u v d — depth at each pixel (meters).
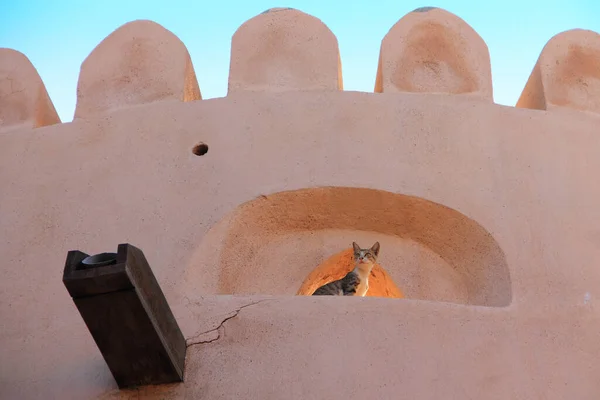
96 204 10.35
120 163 10.68
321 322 9.09
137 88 11.58
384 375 8.76
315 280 11.18
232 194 10.23
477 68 11.62
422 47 11.74
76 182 10.61
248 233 10.45
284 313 9.18
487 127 11.00
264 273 10.58
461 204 10.27
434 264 10.78
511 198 10.40
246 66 11.51
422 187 10.36
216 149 10.66
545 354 9.14
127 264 7.64
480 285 10.30
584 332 9.37
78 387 8.84
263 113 10.95
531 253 9.98
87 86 11.63
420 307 9.29
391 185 10.34
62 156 10.91
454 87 11.49
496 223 10.16
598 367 9.12
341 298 9.30
